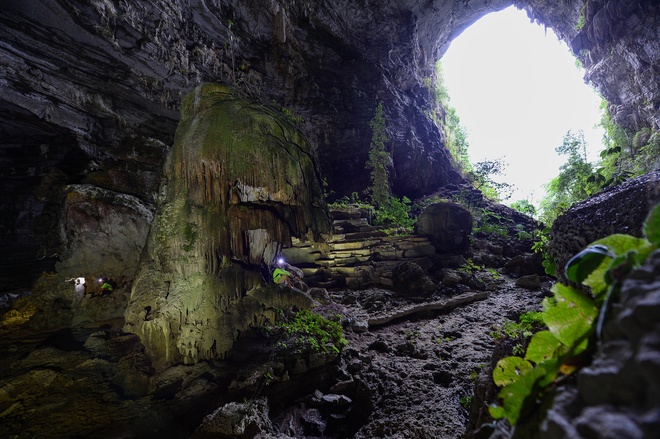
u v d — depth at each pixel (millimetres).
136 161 7203
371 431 3764
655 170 2107
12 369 4184
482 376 2617
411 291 8039
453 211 9812
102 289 5984
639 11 10789
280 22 10602
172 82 7914
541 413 750
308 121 12383
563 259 2475
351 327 6352
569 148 12336
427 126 16109
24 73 6145
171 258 4125
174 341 4121
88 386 3814
